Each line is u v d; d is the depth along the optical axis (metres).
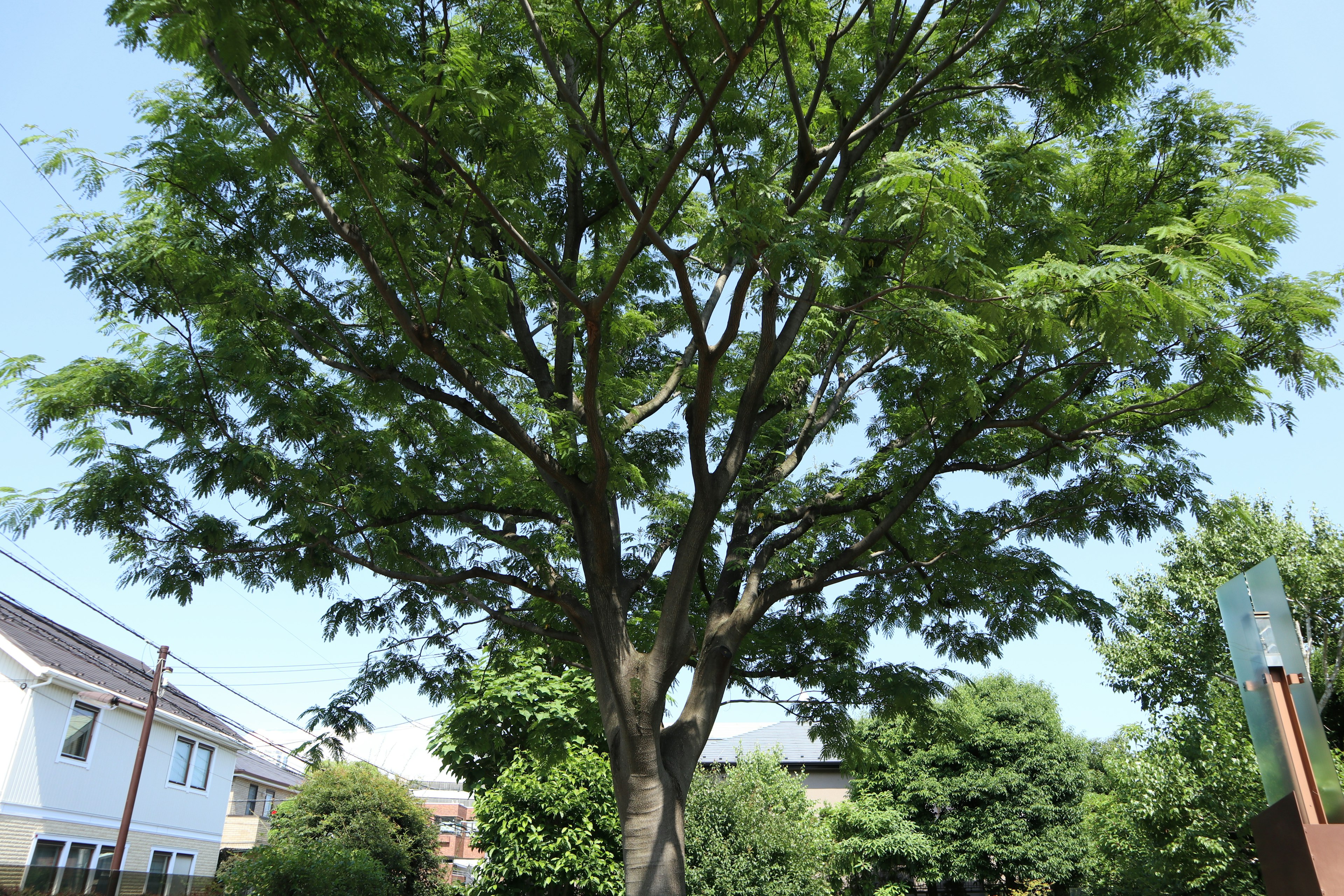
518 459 9.62
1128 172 8.76
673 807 7.55
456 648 10.50
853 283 8.16
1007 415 9.48
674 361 11.38
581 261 9.59
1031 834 27.38
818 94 7.93
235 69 5.09
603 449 7.38
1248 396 7.85
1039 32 8.19
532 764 16.12
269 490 8.08
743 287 7.37
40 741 20.53
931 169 5.95
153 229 7.11
